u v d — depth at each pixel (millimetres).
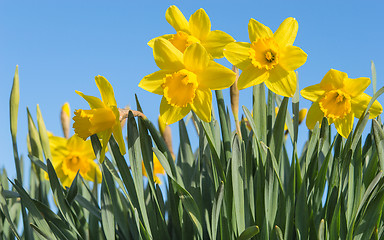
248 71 1000
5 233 1104
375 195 981
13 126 1085
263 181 996
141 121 1003
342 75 1011
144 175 1258
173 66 975
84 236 1042
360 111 1017
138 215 1016
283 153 1111
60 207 1014
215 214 961
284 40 996
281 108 1022
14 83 1087
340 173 971
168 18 1045
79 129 981
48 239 995
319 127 1035
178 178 1015
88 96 988
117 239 1058
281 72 992
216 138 1052
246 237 945
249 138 1066
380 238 1008
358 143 1010
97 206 1091
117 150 1008
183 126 1063
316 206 993
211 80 969
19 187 1015
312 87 1026
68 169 1194
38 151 1109
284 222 983
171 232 1078
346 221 977
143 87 972
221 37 1022
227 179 988
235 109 1033
